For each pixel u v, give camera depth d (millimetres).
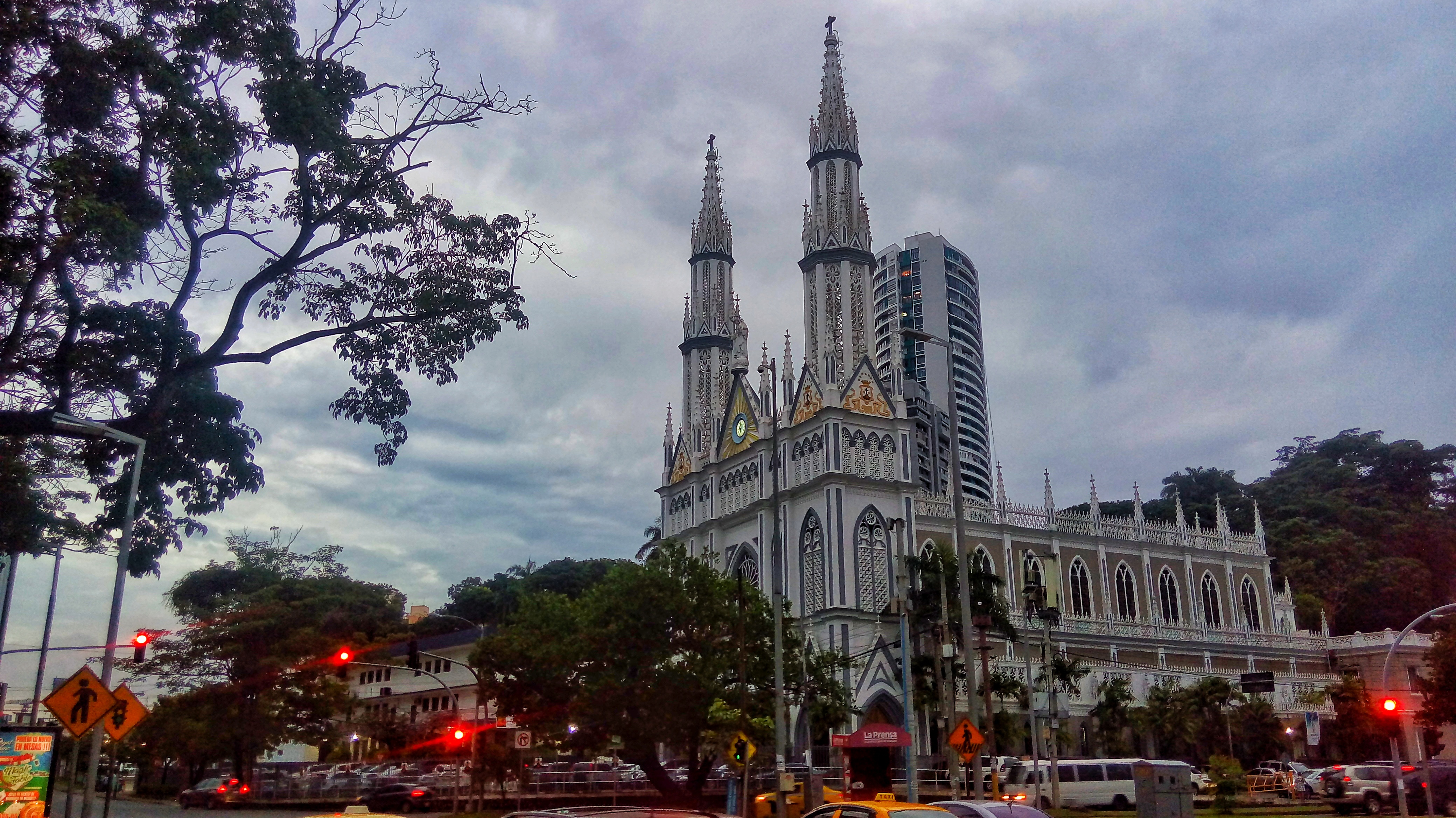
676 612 51594
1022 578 87750
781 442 81938
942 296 194125
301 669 74438
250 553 98312
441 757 79000
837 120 86188
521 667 55438
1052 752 54906
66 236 24000
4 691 52219
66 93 24156
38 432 26422
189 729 73625
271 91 26016
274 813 64938
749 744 40438
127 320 26047
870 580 76312
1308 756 86438
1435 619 99000
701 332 96312
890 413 81062
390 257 28656
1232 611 99000
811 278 83875
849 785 52656
